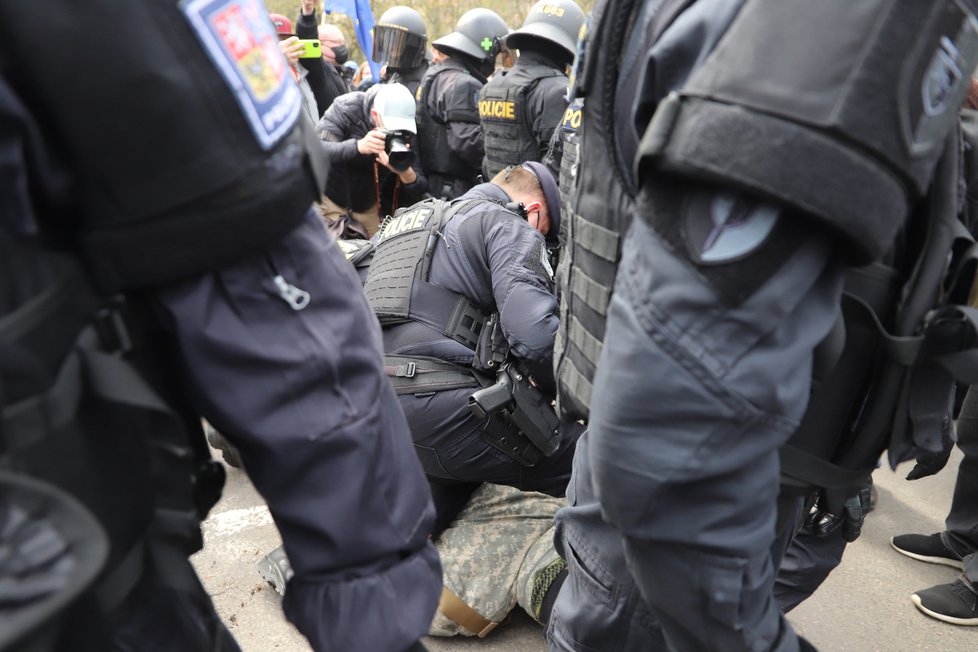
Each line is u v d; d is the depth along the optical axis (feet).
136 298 2.15
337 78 15.61
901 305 2.83
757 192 2.18
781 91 2.19
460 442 6.22
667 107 2.39
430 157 13.93
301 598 2.52
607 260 3.13
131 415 2.11
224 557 7.38
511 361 6.22
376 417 2.48
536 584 6.07
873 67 2.17
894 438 3.03
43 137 1.89
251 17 2.21
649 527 2.52
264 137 2.15
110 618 2.07
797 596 5.39
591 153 3.20
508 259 6.08
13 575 1.64
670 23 2.67
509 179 7.29
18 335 1.76
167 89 1.93
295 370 2.27
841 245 2.35
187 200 2.02
